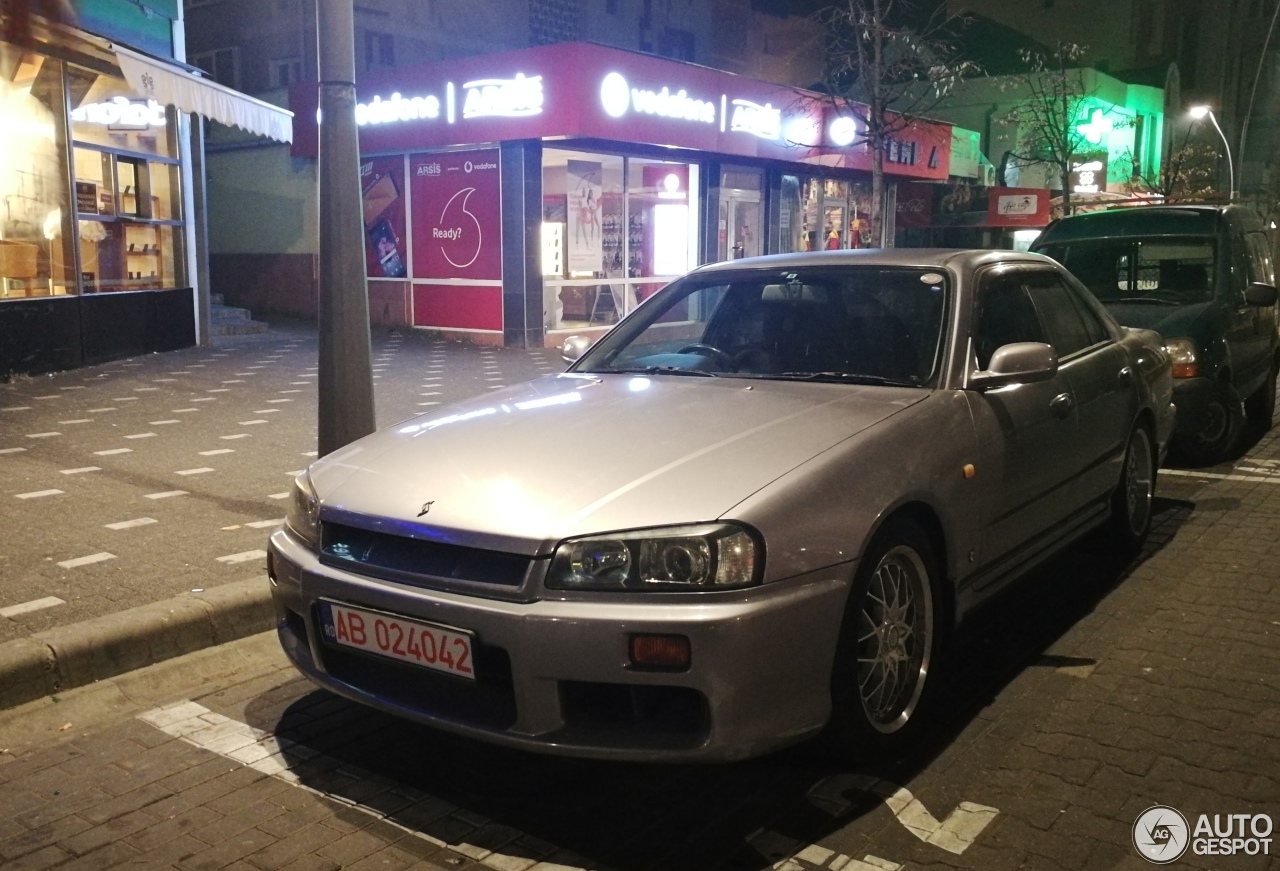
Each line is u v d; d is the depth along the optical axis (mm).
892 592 3393
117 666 4070
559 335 15469
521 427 3615
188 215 13359
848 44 20609
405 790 3279
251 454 7480
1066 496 4586
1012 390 4145
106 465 7082
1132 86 34656
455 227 15562
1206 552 5750
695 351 4500
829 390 3904
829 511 3072
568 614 2801
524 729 2875
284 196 17844
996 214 23453
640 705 2879
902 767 3377
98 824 3084
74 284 11312
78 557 5094
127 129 12227
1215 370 7668
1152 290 8422
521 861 2883
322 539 3328
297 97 17188
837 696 3129
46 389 10023
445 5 22641
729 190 18266
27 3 9961
